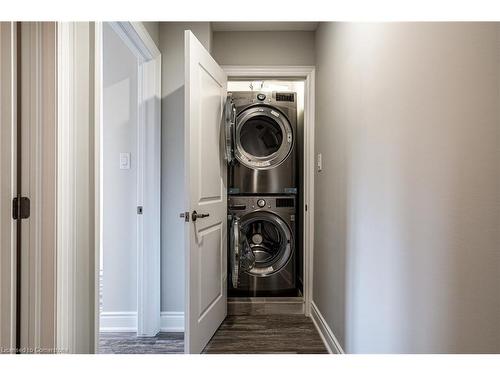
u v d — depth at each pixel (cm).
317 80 262
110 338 229
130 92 239
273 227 293
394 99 117
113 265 241
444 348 86
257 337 228
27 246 117
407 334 106
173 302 243
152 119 233
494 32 70
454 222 83
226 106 243
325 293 223
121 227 240
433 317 92
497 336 69
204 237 212
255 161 281
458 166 81
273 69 273
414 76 102
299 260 316
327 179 221
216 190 234
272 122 288
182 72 242
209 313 220
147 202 234
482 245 73
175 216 243
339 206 188
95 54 137
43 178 117
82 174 131
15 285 116
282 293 279
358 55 156
